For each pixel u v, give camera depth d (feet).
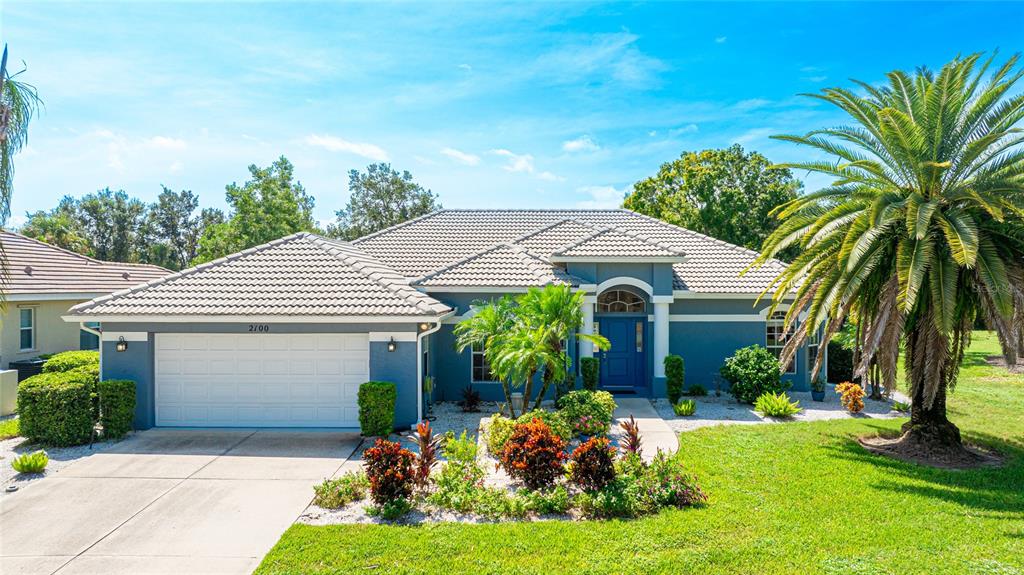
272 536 25.64
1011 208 32.71
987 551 23.88
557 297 42.14
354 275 47.50
